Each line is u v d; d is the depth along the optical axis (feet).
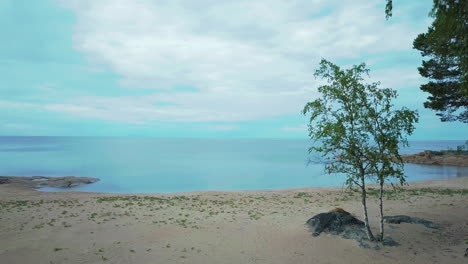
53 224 44.45
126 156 293.64
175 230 41.86
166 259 31.30
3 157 266.98
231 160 250.57
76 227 42.91
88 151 371.35
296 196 78.07
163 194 86.07
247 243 36.04
